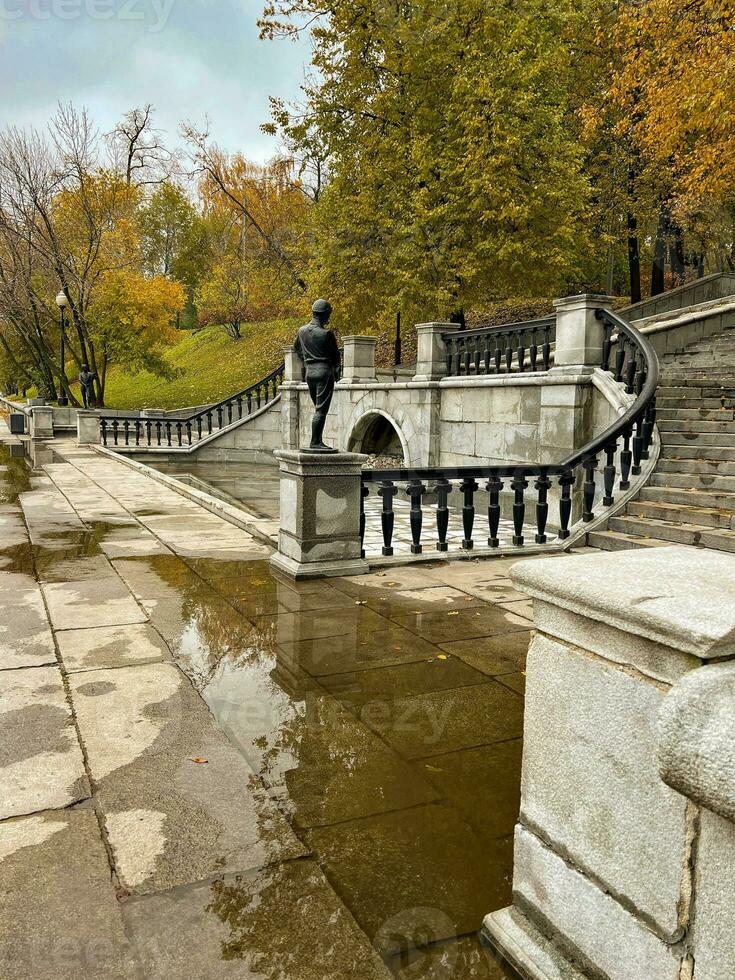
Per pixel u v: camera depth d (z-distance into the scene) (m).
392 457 16.88
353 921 2.05
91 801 2.68
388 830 2.53
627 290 31.00
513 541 7.97
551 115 17.38
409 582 6.39
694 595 1.61
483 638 4.77
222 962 1.88
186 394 37.06
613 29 16.92
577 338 10.12
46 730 3.28
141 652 4.39
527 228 17.56
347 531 6.75
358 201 19.31
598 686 1.70
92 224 31.70
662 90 14.66
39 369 40.31
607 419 9.77
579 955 1.77
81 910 2.07
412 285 18.06
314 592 5.98
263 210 36.75
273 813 2.62
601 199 23.52
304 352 6.64
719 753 1.21
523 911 2.00
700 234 23.95
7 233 32.09
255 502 14.38
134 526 9.12
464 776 2.93
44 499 11.62
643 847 1.56
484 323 29.81
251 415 23.53
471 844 2.45
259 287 36.69
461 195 17.86
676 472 8.92
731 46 13.17
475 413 12.62
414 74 18.14
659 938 1.52
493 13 17.56
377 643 4.64
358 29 18.53
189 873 2.25
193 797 2.72
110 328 34.50
